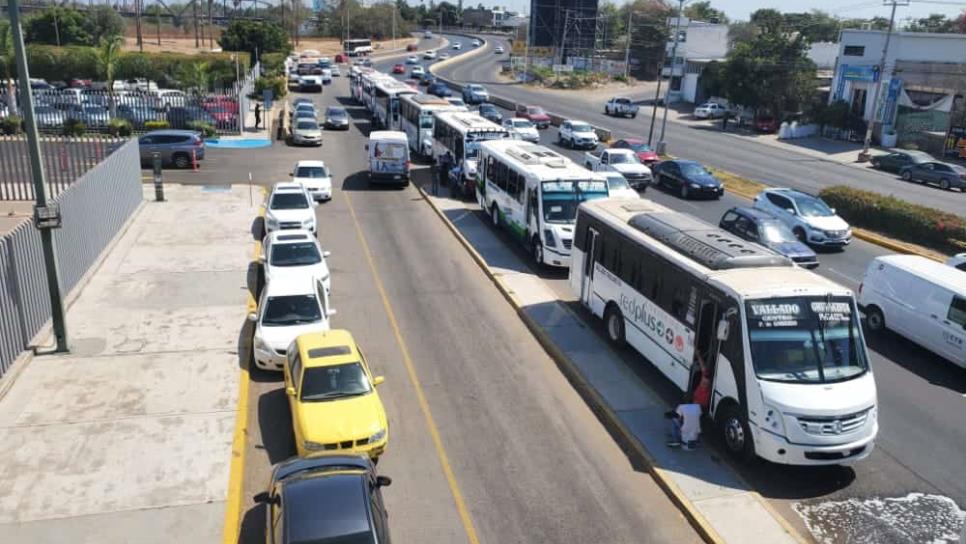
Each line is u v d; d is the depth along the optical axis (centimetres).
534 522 1184
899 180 4434
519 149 2936
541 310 2097
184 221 2805
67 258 1984
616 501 1247
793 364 1309
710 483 1287
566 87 9344
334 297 2150
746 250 1545
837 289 1378
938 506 1256
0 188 3070
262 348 1612
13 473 1233
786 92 6481
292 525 941
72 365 1622
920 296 1870
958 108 5300
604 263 1909
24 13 10412
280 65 8700
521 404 1570
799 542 1137
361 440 1284
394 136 3550
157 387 1543
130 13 14775
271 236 2198
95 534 1098
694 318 1481
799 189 3966
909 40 5709
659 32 10594
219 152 4297
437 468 1320
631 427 1469
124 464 1273
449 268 2475
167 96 5091
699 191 3591
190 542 1092
